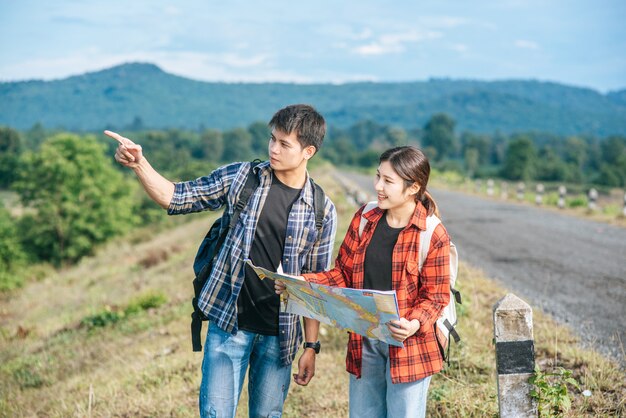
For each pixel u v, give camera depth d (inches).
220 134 5708.7
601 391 164.4
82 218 1493.6
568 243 478.3
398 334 102.5
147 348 309.9
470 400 160.9
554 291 307.7
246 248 115.9
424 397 112.0
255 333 119.8
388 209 112.6
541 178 6127.0
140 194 1731.1
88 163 1565.0
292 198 119.4
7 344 494.3
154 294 464.4
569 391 166.4
